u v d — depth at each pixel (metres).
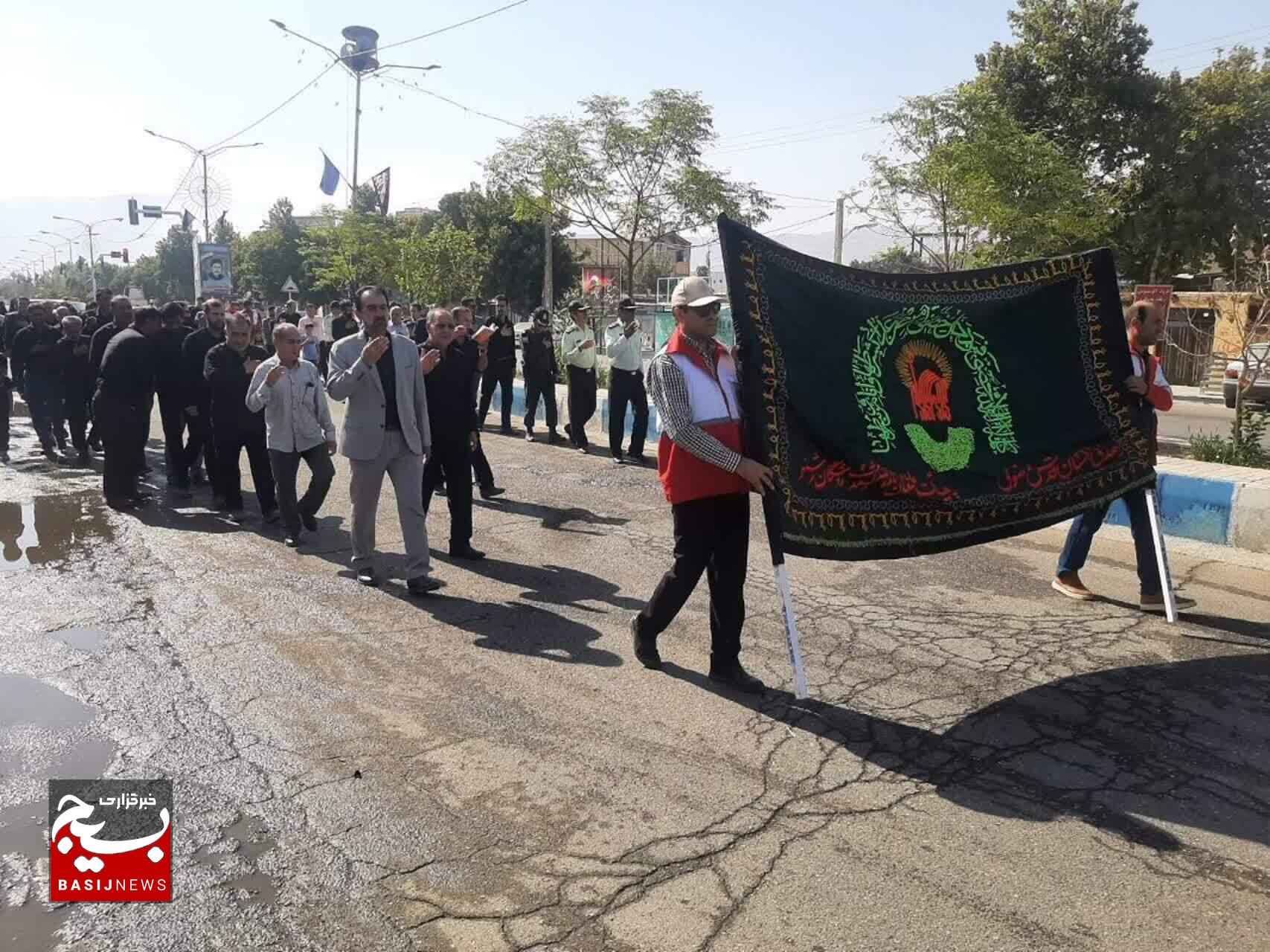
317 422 7.56
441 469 7.20
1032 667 4.88
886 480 4.70
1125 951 2.76
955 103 16.41
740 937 2.81
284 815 3.48
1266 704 4.43
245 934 2.83
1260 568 6.53
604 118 22.81
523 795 3.63
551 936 2.82
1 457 11.57
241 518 8.45
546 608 5.90
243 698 4.51
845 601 5.98
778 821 3.45
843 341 4.73
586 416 12.07
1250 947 2.78
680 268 56.88
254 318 14.05
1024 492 5.07
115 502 8.81
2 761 3.87
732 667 4.66
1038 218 16.08
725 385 4.53
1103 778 3.76
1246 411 9.94
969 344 5.10
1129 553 7.01
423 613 5.79
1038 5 28.00
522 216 24.03
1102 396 5.40
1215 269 33.09
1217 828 3.41
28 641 5.25
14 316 15.11
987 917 2.91
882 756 3.95
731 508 4.58
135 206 41.25
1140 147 27.55
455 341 7.16
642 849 3.27
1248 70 29.69
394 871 3.15
